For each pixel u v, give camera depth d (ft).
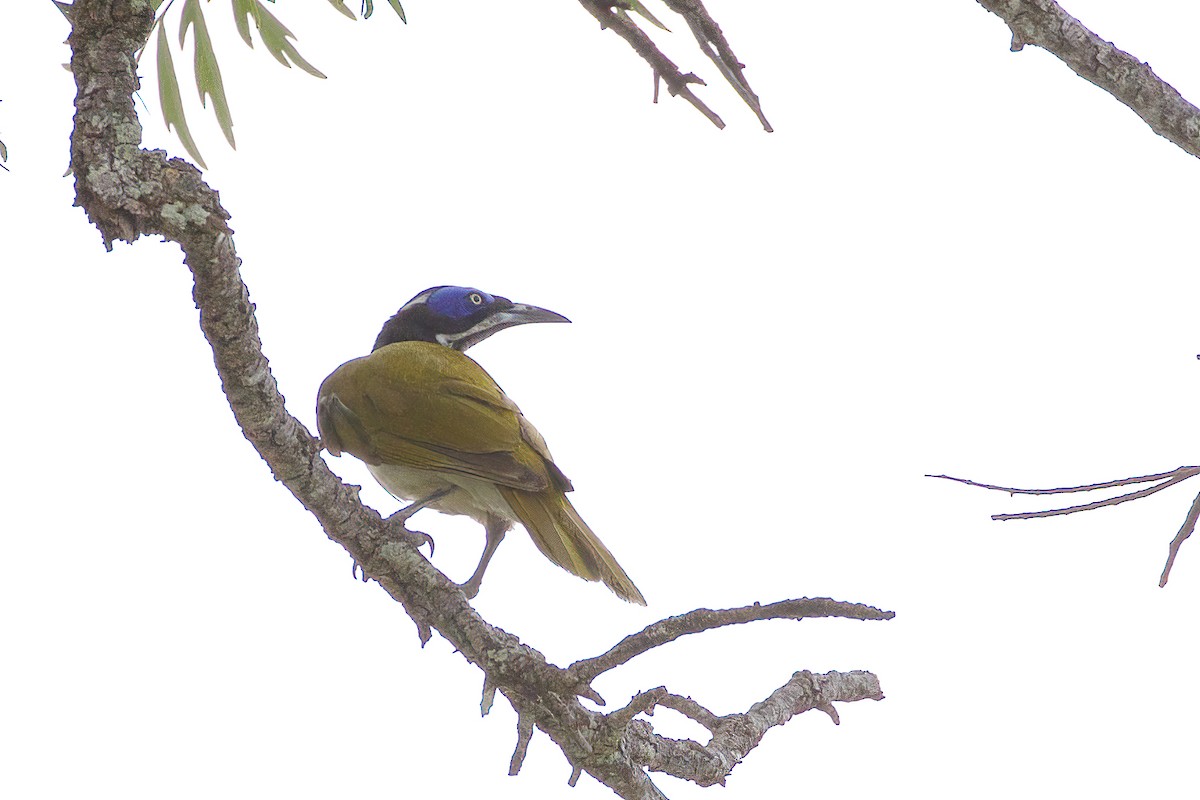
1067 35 30.22
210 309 25.68
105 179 24.13
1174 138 30.07
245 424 27.99
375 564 29.76
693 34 31.35
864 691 35.06
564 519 37.42
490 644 28.53
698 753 30.45
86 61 24.95
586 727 27.78
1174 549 26.40
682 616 25.55
